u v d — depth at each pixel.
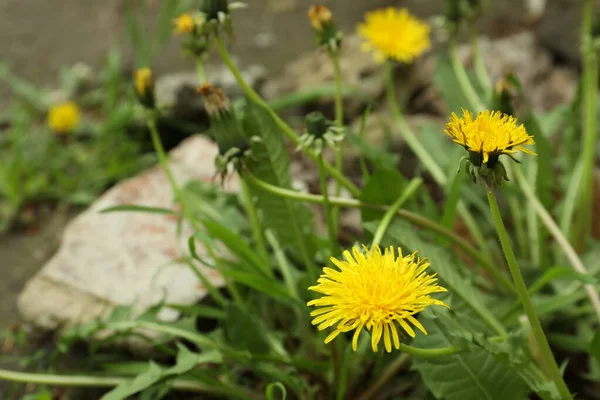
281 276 0.90
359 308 0.66
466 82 0.92
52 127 1.10
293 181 0.98
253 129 0.81
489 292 0.86
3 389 0.88
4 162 1.10
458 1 0.91
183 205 0.84
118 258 0.91
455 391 0.76
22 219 1.05
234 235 0.80
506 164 0.88
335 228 0.86
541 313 0.80
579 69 1.16
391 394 0.82
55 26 1.43
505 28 1.28
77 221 0.95
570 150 0.93
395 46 0.89
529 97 1.12
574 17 1.15
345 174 1.03
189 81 1.11
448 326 0.73
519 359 0.74
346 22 1.38
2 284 0.98
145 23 1.42
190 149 1.02
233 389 0.81
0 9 1.51
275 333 0.84
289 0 1.47
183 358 0.78
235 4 0.78
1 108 1.20
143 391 0.80
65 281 0.90
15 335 0.91
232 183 0.97
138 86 0.84
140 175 1.00
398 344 0.66
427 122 1.04
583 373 0.84
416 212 0.85
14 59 1.33
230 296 0.89
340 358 0.81
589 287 0.80
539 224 0.88
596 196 0.92
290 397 0.82
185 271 0.90
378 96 1.09
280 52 1.29
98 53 1.33
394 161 0.88
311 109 1.11
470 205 0.95
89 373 0.85
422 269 0.67
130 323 0.81
